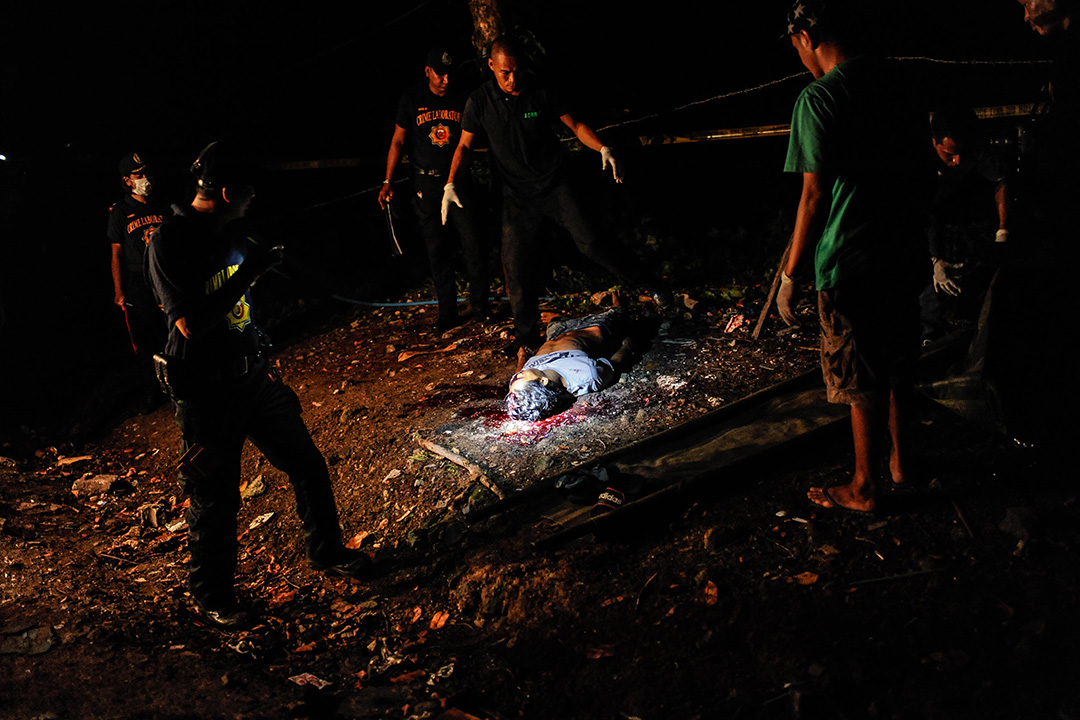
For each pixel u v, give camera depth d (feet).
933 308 16.88
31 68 29.32
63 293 28.17
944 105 15.15
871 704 9.62
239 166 29.89
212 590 13.85
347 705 11.44
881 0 27.27
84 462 21.38
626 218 26.43
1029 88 25.79
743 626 11.20
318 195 32.07
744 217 27.17
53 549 16.52
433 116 21.68
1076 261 12.02
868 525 12.55
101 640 12.79
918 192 11.39
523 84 18.37
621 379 18.90
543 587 12.85
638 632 11.64
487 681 11.54
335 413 20.03
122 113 31.63
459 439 17.56
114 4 30.94
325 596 14.84
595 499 14.56
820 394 16.31
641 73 29.25
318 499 14.65
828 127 10.66
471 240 22.68
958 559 11.59
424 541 15.39
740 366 18.38
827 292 11.60
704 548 12.88
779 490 13.80
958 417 14.64
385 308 26.89
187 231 12.13
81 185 28.94
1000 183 14.92
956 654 9.97
